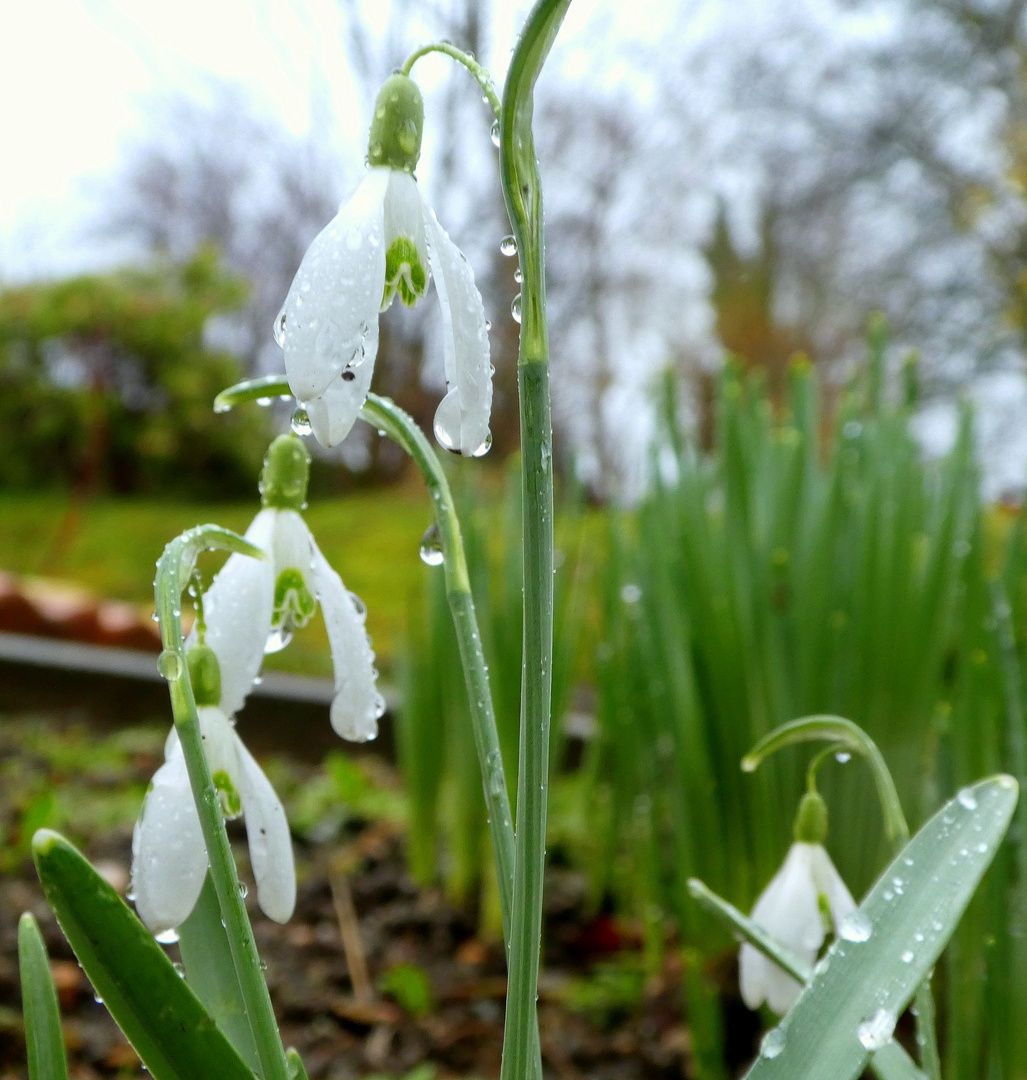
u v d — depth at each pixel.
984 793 0.11
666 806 0.31
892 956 0.11
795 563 0.24
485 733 0.11
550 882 0.37
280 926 0.33
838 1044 0.10
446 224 1.49
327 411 0.09
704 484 0.26
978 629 0.20
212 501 1.59
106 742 0.54
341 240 0.10
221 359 1.60
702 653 0.25
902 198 1.67
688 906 0.24
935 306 1.62
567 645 0.33
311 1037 0.27
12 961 0.28
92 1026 0.26
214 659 0.11
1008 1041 0.17
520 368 0.09
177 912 0.10
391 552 1.08
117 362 1.53
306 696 0.54
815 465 0.26
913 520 0.23
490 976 0.30
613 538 0.33
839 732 0.13
